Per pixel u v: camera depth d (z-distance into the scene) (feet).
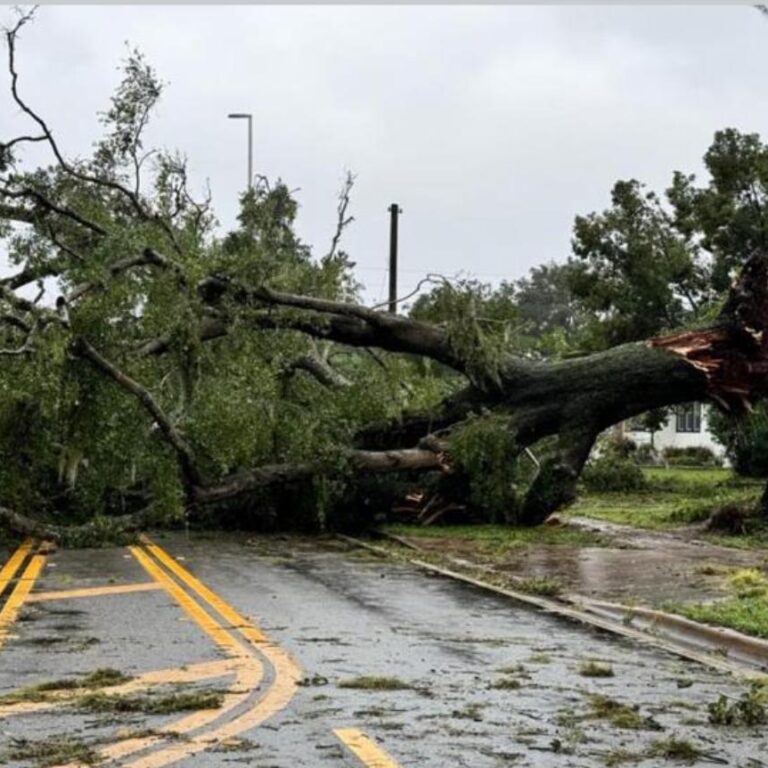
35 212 69.82
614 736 22.81
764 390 75.82
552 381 77.00
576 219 160.66
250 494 74.59
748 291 74.02
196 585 48.08
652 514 90.79
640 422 182.60
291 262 79.41
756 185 155.53
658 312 157.58
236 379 69.21
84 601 42.86
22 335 62.80
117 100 76.28
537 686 27.73
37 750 21.21
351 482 75.05
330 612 40.70
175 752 21.09
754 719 24.35
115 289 64.08
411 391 82.23
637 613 39.83
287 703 25.38
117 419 63.05
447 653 32.42
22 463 64.39
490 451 74.38
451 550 64.03
